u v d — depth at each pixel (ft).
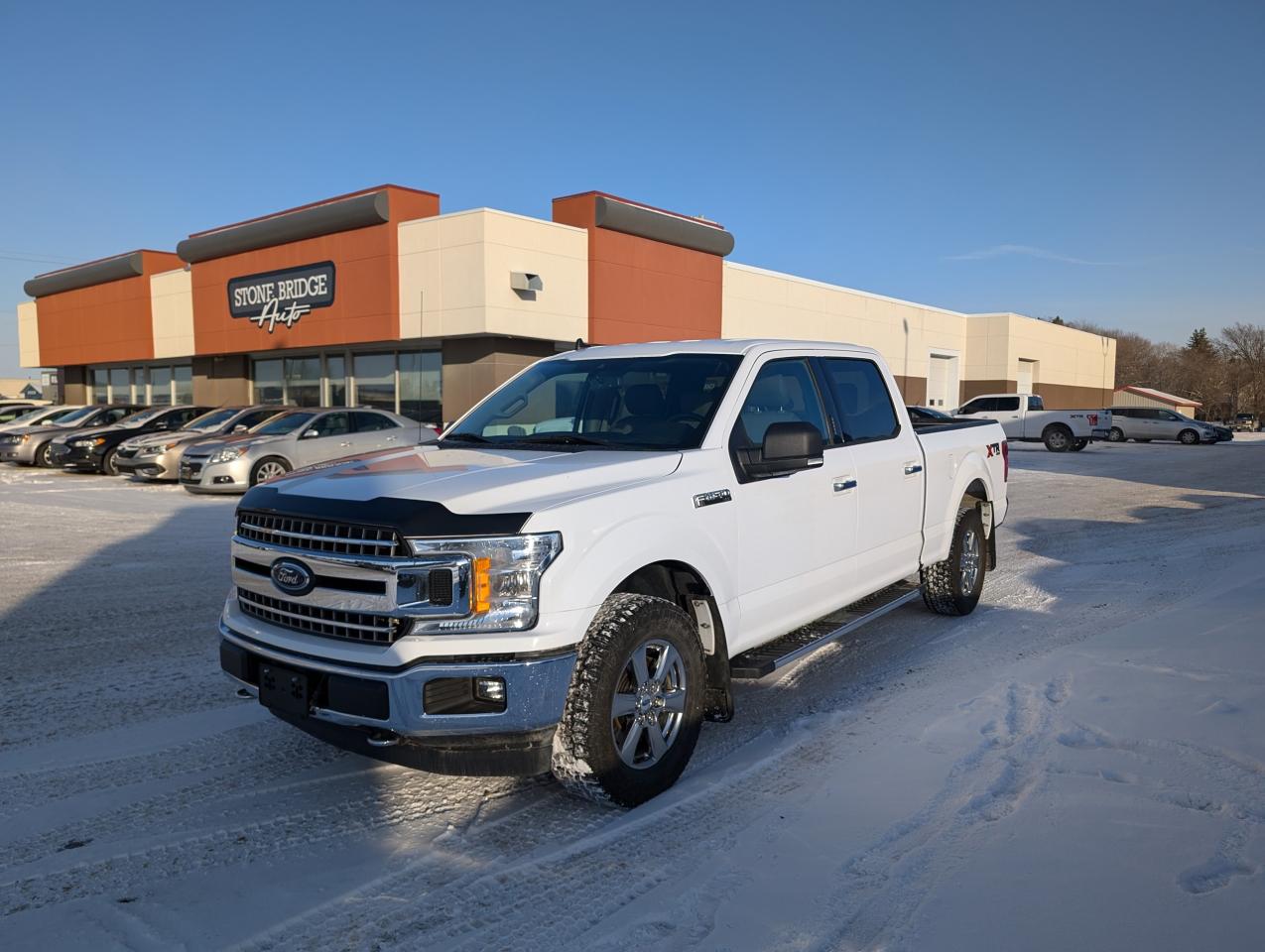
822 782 12.12
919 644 19.20
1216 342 302.25
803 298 112.47
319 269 84.53
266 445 49.16
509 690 10.19
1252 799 10.95
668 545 11.85
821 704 15.53
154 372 118.42
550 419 15.08
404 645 10.21
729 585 13.06
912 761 12.73
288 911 9.28
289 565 11.16
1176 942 8.15
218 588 24.99
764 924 8.75
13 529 36.14
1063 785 11.62
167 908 9.35
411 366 86.22
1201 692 14.66
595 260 81.66
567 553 10.60
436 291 76.02
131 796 12.03
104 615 21.95
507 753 10.52
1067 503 46.24
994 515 22.80
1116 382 364.79
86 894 9.62
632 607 11.22
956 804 11.23
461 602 10.19
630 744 11.34
